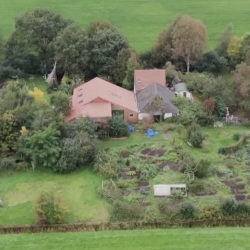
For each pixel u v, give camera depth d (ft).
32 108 214.48
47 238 165.99
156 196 185.26
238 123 232.12
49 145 199.93
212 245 161.58
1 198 186.70
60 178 197.16
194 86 255.70
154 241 163.73
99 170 197.67
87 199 185.57
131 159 204.64
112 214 176.76
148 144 215.31
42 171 200.85
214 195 185.88
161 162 204.54
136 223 171.42
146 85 248.73
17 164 201.67
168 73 264.31
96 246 161.79
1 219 176.14
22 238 166.09
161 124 230.68
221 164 203.41
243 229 169.37
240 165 203.41
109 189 187.32
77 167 202.39
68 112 223.71
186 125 228.84
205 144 214.48
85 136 204.54
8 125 205.98
